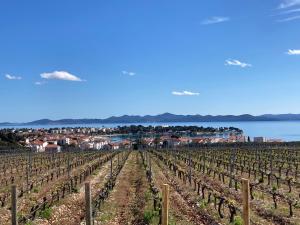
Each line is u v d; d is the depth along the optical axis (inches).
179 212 1099.3
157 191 1403.8
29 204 1350.9
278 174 2059.5
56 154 4571.9
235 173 2128.4
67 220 1072.2
